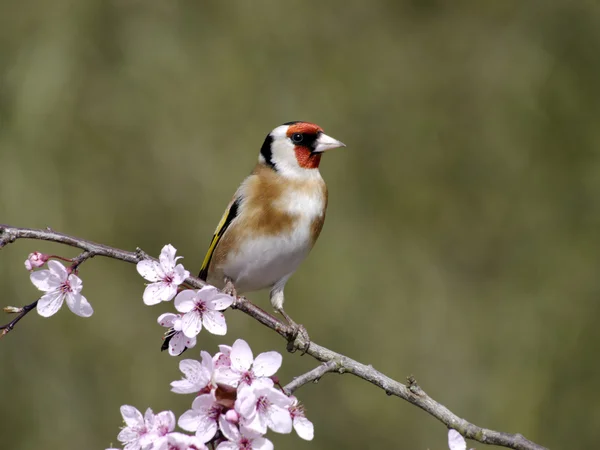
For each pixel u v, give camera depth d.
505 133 14.30
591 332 13.38
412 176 14.03
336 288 13.02
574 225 14.05
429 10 14.85
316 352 5.14
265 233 6.57
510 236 14.20
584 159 14.14
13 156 12.08
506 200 14.27
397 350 13.06
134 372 12.16
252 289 6.90
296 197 6.61
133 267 12.62
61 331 12.04
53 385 11.82
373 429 12.41
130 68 12.99
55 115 12.39
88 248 4.70
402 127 14.14
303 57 13.74
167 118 13.05
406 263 13.67
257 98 13.38
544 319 13.62
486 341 13.58
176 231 12.80
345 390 12.52
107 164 12.73
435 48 14.63
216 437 4.10
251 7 13.65
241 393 3.96
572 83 14.27
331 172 13.66
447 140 14.29
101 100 12.80
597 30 14.27
